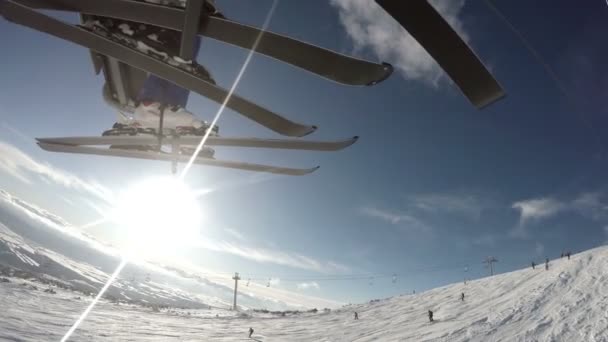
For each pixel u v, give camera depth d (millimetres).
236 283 76375
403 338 24859
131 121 3430
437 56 1744
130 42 2180
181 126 3207
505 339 20422
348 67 1933
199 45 2572
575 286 26516
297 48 1971
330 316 43656
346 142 3055
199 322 40188
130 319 34531
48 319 24344
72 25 2107
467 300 34688
